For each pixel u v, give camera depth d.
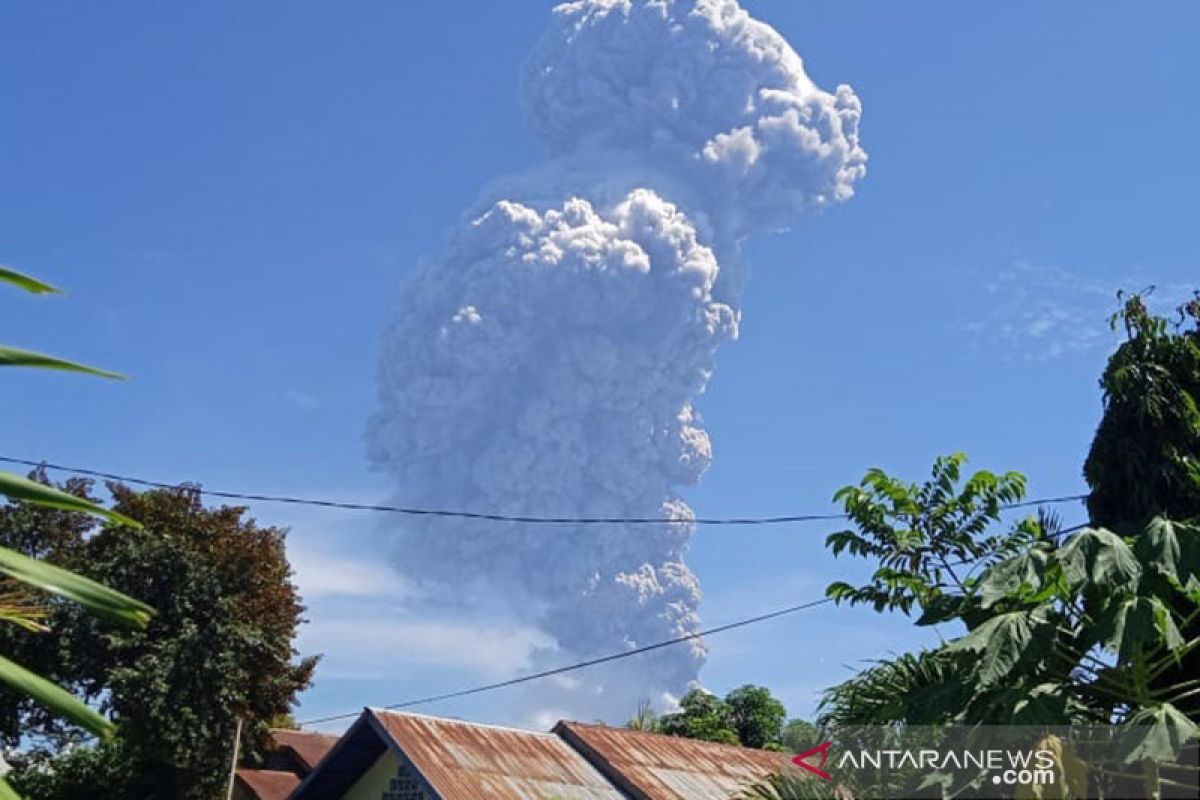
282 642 41.25
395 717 22.81
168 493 42.72
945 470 12.66
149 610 3.63
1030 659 9.09
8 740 37.66
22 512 39.41
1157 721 8.48
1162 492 12.51
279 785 46.06
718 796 24.77
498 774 22.45
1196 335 13.56
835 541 12.66
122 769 39.84
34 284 4.03
